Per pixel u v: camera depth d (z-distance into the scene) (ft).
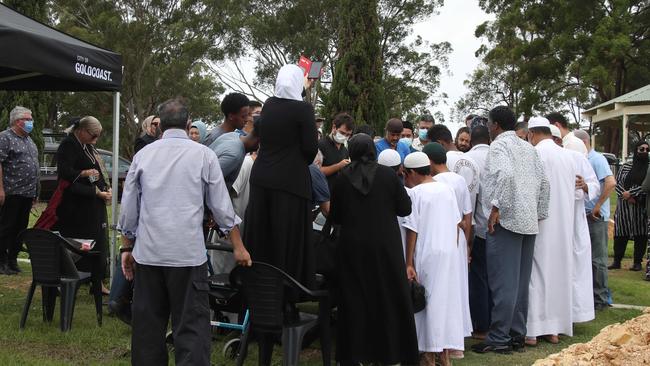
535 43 132.26
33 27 21.57
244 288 15.35
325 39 143.64
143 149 14.58
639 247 34.81
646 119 89.66
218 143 18.31
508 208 19.12
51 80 25.08
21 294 24.76
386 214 16.42
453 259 17.60
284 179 15.78
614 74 137.18
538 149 21.45
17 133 27.81
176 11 140.46
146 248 14.14
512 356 19.42
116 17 133.80
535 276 20.86
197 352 13.96
